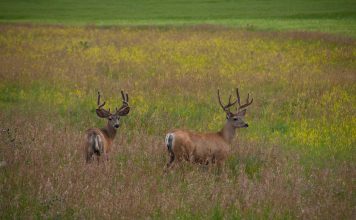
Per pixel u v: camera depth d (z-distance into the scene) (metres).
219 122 48.41
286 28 131.12
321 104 56.16
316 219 27.08
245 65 79.69
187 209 27.53
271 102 56.50
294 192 30.12
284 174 33.72
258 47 99.69
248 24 134.75
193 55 88.69
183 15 170.25
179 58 85.62
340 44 101.75
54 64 77.06
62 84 63.25
